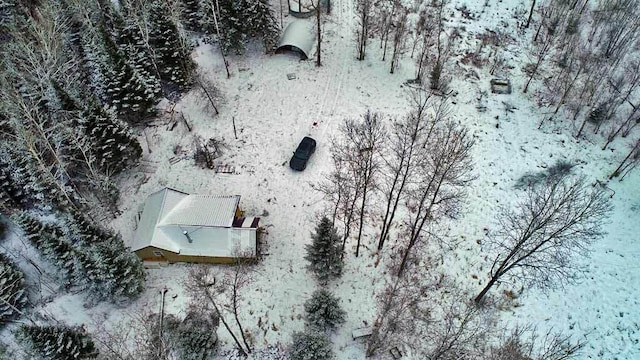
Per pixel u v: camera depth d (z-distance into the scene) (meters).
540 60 56.12
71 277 40.16
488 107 55.09
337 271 40.28
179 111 54.50
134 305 40.50
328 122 52.81
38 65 47.12
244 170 49.16
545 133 52.38
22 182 44.75
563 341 34.12
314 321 37.41
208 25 57.12
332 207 46.03
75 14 54.94
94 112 44.81
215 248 41.59
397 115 53.47
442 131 50.47
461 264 42.88
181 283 41.53
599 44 60.31
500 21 65.12
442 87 56.25
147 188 48.31
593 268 41.41
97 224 41.97
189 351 36.03
